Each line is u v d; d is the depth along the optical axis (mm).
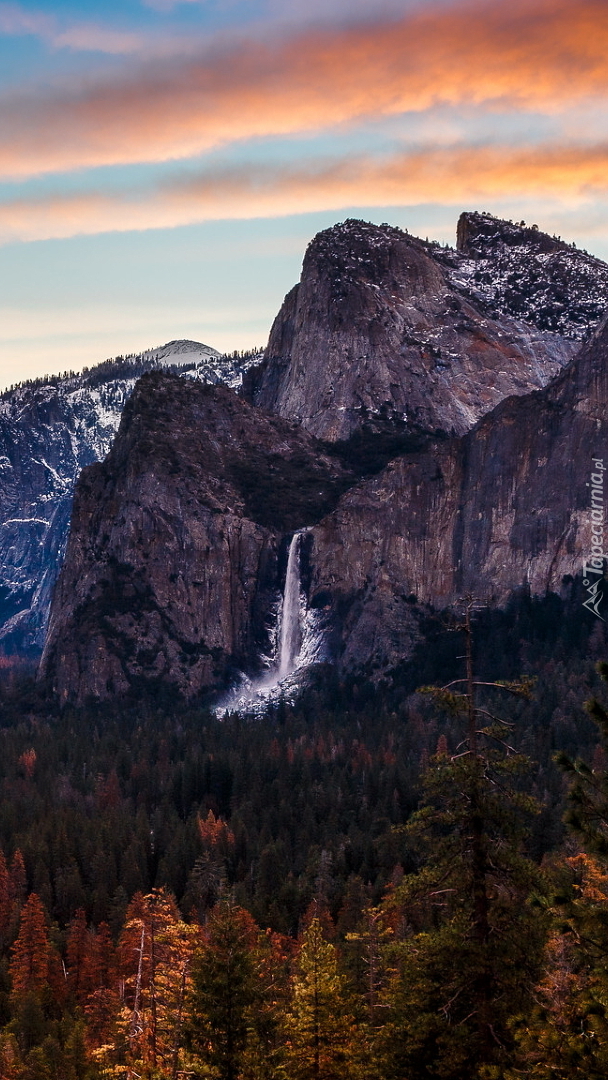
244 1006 72438
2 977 136000
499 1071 50250
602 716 50031
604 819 48094
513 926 56188
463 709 57969
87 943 138875
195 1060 72500
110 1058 99375
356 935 97125
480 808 56594
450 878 56969
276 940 130625
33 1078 107250
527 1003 55344
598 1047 46375
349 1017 68500
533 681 57906
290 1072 67938
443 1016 56875
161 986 97688
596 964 48562
